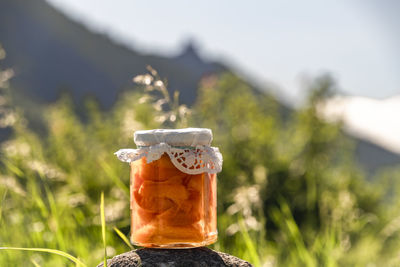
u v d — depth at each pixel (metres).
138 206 0.76
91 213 1.23
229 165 1.63
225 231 1.12
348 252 1.32
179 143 0.75
